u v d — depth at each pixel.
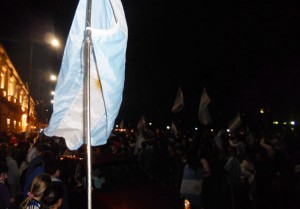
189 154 6.97
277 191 8.35
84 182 5.96
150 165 11.23
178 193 6.03
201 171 6.92
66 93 2.49
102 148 11.77
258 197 8.57
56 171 4.60
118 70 2.33
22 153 8.41
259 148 9.21
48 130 2.53
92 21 2.48
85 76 2.45
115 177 6.31
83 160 6.38
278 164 8.53
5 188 4.72
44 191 2.95
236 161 8.24
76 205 5.86
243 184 8.80
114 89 2.35
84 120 2.52
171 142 12.16
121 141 14.47
